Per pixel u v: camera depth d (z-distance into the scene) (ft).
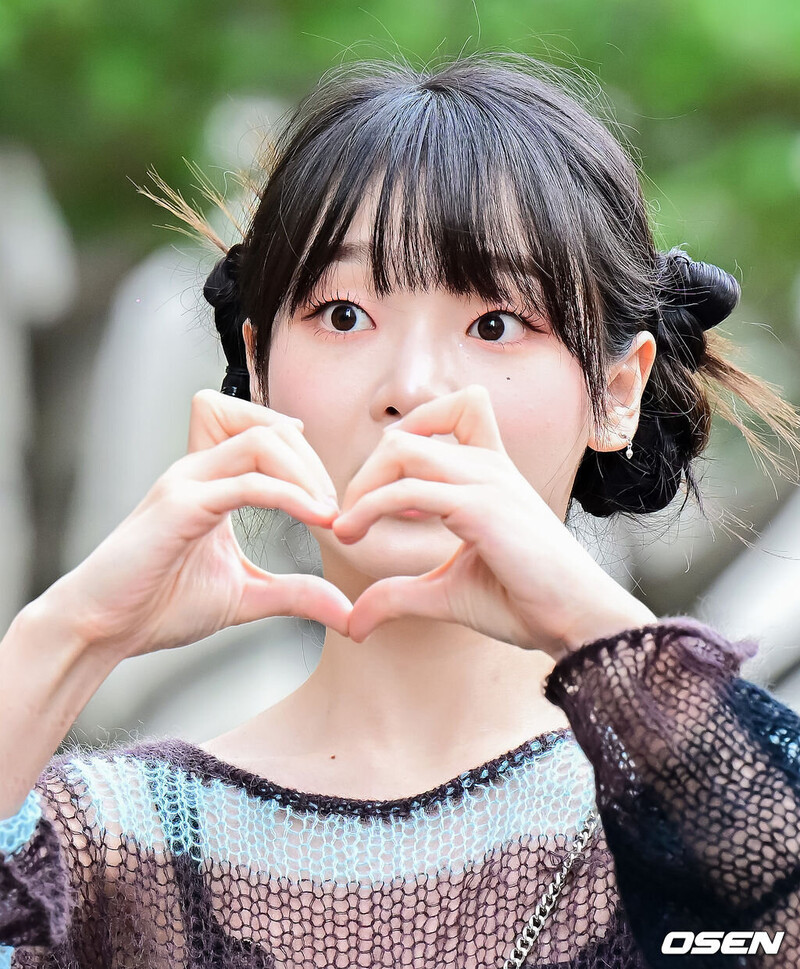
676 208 11.64
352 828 7.97
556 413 8.02
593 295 8.10
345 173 8.04
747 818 7.59
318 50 12.05
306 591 7.74
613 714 7.59
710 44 11.89
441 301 7.98
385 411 7.94
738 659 7.68
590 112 8.43
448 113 8.09
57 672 7.69
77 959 7.92
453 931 7.90
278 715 8.18
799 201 11.81
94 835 7.98
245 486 7.64
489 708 8.07
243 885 7.97
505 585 7.64
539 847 7.93
